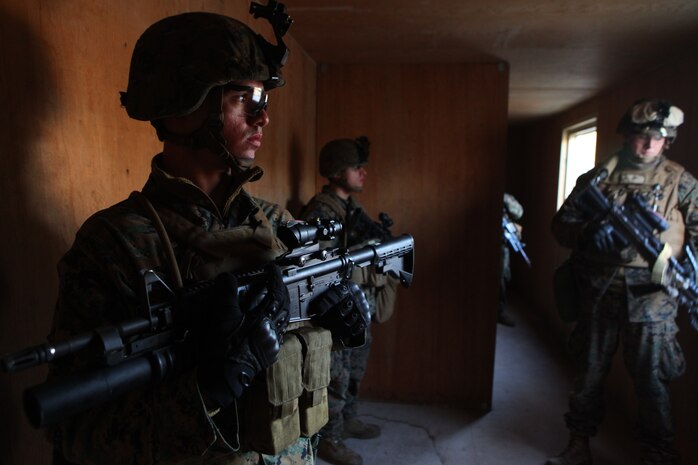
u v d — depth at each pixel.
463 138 2.83
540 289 5.00
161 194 0.85
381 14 2.04
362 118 2.88
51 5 0.85
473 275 2.88
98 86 0.99
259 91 0.86
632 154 2.08
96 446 0.69
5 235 0.76
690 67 2.36
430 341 2.94
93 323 0.69
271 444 0.81
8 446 0.79
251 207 0.94
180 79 0.78
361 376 2.48
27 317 0.82
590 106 3.83
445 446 2.43
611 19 2.04
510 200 4.54
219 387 0.66
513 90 3.60
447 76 2.81
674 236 2.03
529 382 3.26
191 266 0.80
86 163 0.96
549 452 2.38
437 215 2.88
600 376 2.15
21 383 0.83
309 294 0.95
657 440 2.01
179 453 0.67
